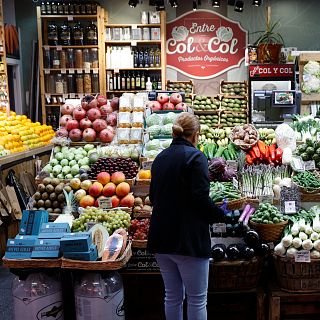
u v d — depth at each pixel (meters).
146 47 8.56
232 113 8.30
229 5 8.75
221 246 3.31
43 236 3.05
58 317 3.10
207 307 3.40
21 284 3.03
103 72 8.23
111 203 3.62
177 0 8.77
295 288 3.25
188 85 8.59
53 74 8.33
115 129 4.61
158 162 2.76
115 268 2.89
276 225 3.32
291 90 7.37
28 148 6.43
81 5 8.10
